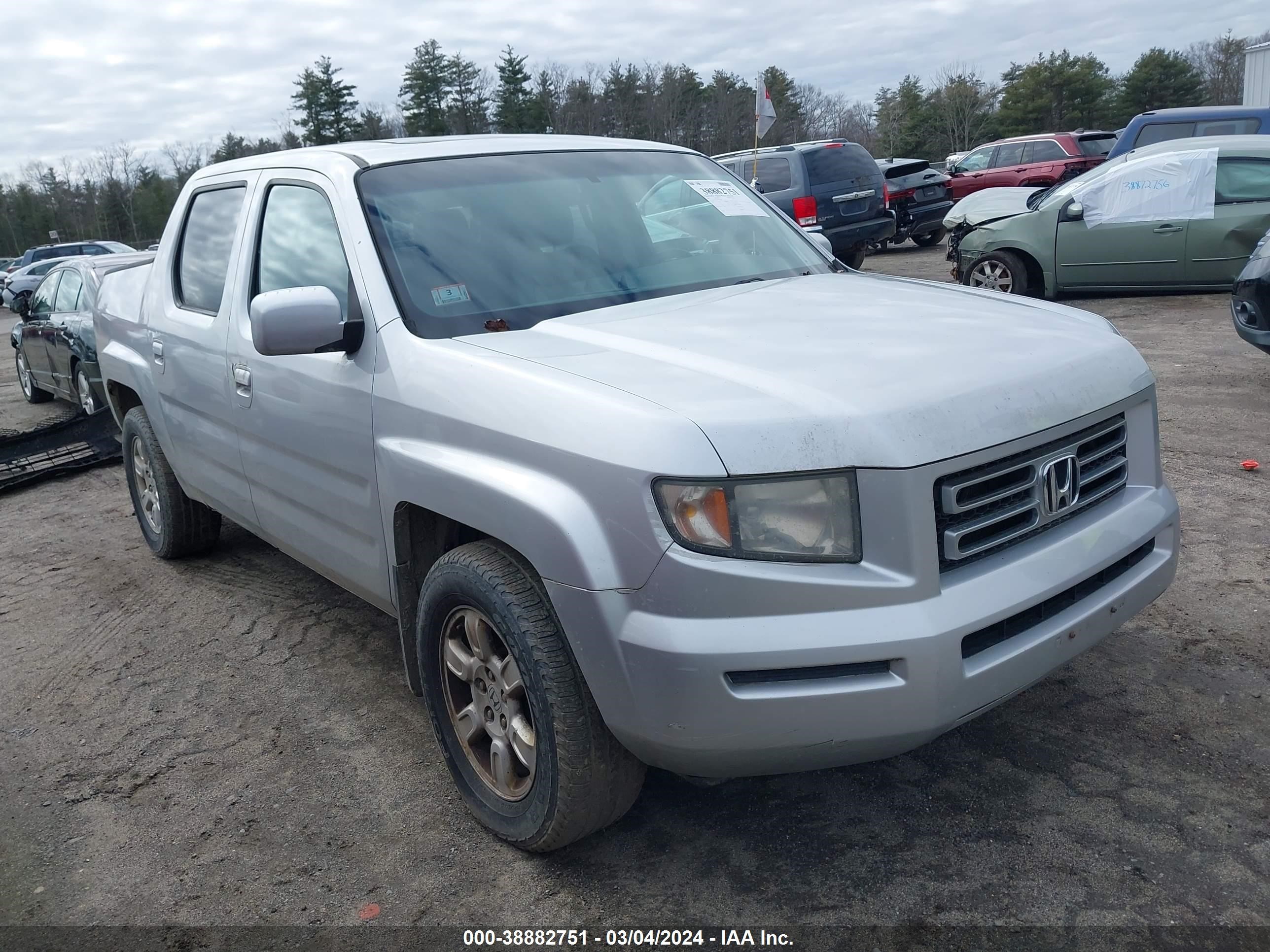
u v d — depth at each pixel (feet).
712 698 7.03
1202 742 9.87
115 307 17.17
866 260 60.03
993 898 8.02
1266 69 74.23
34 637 15.11
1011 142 68.13
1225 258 32.78
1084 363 8.64
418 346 9.29
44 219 257.75
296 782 10.57
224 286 12.91
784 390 7.48
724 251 11.97
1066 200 34.86
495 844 9.26
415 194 10.76
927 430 7.25
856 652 6.96
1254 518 15.47
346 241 10.40
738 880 8.48
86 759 11.39
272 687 12.80
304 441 10.91
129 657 14.07
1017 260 36.09
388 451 9.35
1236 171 32.60
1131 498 9.07
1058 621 7.99
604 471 7.30
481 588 8.31
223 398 12.72
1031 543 7.98
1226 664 11.31
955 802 9.27
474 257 10.30
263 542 18.56
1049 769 9.65
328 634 14.30
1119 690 10.93
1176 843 8.47
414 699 12.25
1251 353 26.35
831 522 7.09
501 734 8.96
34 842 9.89
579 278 10.54
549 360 8.45
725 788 9.81
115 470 26.02
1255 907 7.70
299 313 9.25
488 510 8.14
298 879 9.00
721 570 6.96
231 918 8.54
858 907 8.04
